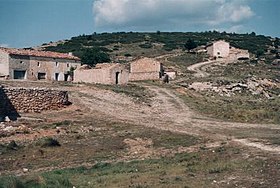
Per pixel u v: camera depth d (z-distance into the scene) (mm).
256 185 22531
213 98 75438
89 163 33656
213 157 31359
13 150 36594
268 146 34531
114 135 43062
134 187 23672
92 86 72188
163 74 101812
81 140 40844
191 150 36562
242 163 28094
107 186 24719
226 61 143750
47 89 56312
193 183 23891
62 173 29469
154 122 51625
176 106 63438
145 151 37438
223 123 52094
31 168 32312
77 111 56094
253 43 199375
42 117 51719
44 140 38594
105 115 54844
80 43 195875
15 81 73500
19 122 47594
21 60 83938
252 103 71625
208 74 114750
